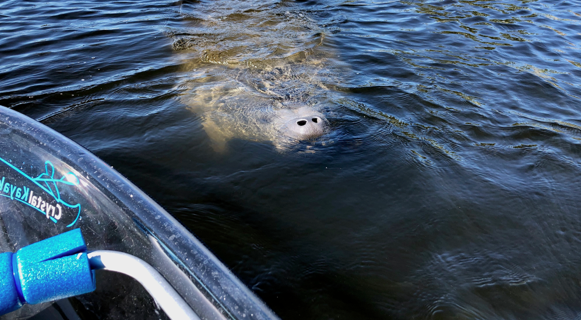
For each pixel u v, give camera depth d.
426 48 6.25
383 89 4.75
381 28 7.14
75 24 6.88
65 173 1.58
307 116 3.71
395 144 3.69
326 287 2.24
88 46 5.90
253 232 2.61
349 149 3.56
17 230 1.79
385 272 2.36
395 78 5.11
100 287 1.55
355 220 2.76
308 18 7.42
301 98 4.34
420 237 2.63
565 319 2.14
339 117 4.02
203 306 1.08
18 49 5.68
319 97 4.41
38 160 1.66
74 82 4.72
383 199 2.98
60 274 1.05
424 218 2.80
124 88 4.62
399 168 3.35
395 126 3.99
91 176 1.51
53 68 5.07
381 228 2.70
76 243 1.11
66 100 4.29
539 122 4.21
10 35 6.21
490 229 2.74
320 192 3.03
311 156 3.45
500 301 2.21
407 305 2.16
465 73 5.35
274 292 2.19
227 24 6.85
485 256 2.51
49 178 1.62
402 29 7.11
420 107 4.39
